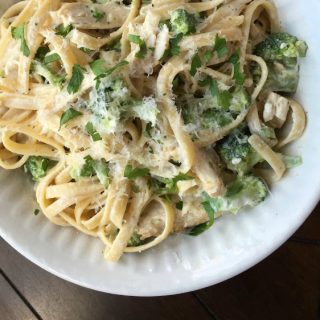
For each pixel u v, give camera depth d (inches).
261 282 10.3
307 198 8.3
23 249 9.1
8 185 9.5
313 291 10.1
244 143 8.7
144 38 8.3
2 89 9.2
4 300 10.8
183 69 8.3
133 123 8.7
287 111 8.8
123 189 9.0
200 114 8.6
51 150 9.4
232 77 8.6
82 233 9.6
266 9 9.2
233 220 9.1
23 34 9.0
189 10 8.7
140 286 8.8
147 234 9.3
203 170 8.6
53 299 10.7
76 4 9.0
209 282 8.6
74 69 8.4
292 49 8.6
